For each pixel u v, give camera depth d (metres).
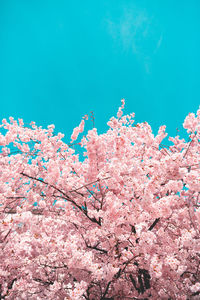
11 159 5.48
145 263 3.52
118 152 3.80
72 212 4.20
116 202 3.50
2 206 3.62
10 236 4.23
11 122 5.63
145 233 3.16
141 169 3.50
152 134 4.59
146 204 3.07
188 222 4.07
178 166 2.99
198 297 3.23
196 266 3.69
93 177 4.46
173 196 3.19
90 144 4.44
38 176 4.95
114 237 3.64
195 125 4.68
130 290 4.53
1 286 4.08
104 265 3.42
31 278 4.48
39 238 3.89
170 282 3.46
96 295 4.24
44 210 4.22
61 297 3.80
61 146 5.51
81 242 4.69
